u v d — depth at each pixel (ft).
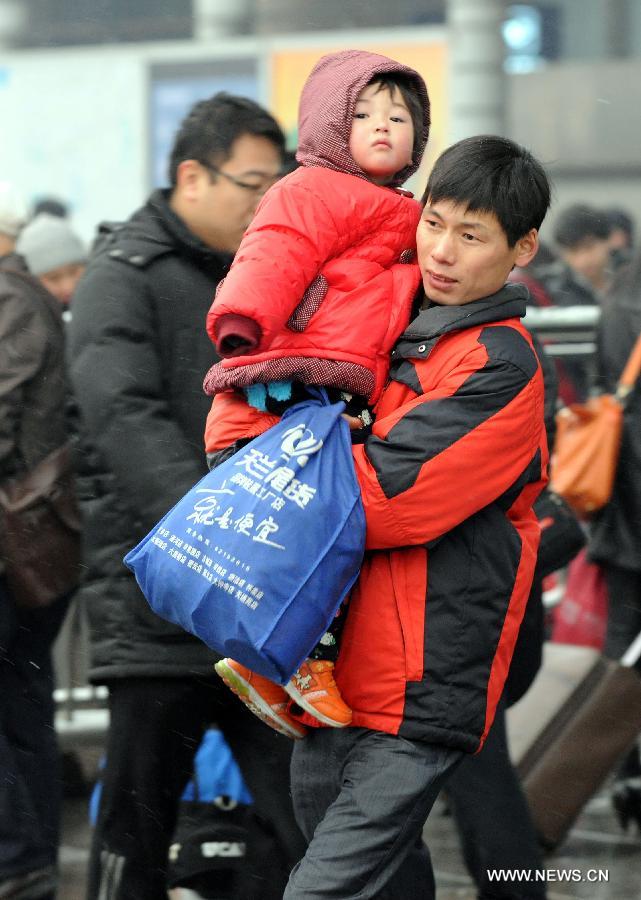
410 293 27.35
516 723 43.80
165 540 26.66
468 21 133.69
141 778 33.99
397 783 26.81
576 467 45.06
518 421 26.55
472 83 133.90
